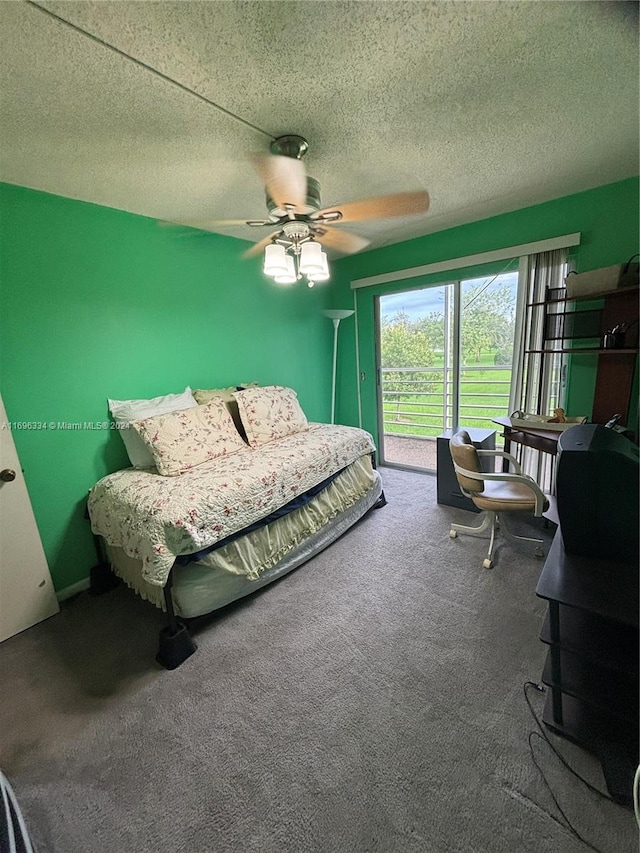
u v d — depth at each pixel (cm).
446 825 106
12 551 195
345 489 271
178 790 119
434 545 256
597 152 199
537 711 136
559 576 120
